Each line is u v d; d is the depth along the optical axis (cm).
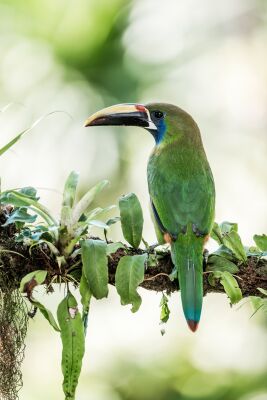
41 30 1327
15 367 752
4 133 1272
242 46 1548
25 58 1313
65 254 721
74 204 729
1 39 1323
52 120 1277
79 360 707
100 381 1365
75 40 1320
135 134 1297
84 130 1277
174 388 1353
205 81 1470
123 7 1342
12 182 1263
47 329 1346
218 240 812
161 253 783
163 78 1352
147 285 779
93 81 1302
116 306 1412
